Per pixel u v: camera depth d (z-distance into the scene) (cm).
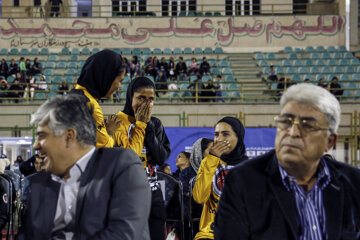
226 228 166
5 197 323
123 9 2350
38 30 1973
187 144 1090
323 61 1812
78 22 1984
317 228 161
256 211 162
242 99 1373
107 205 182
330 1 2212
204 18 2003
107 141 264
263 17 2011
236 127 297
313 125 156
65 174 184
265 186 165
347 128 1317
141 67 1702
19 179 614
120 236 174
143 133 302
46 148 175
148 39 1992
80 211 179
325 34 2008
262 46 2003
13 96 1412
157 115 1333
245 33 2005
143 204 184
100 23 1991
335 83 1441
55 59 1873
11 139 1232
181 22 2002
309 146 156
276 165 165
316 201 164
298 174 162
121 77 280
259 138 1081
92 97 270
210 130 1093
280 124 161
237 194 166
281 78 1567
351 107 1321
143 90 314
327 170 165
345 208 162
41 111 176
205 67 1658
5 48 1959
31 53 1905
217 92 1417
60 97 181
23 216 195
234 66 1811
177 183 354
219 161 297
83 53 1925
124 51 1925
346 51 1912
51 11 2203
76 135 177
